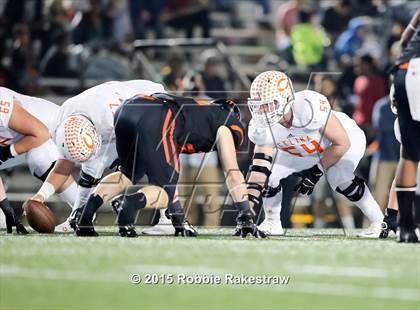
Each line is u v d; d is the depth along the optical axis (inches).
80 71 1418.6
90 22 1558.8
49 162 904.3
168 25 1674.5
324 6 1851.6
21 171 1441.9
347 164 878.4
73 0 1704.0
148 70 1382.9
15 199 1344.7
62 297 528.1
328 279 581.6
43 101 927.0
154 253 687.1
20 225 878.4
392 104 838.5
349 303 512.4
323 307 502.3
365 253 695.7
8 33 1537.9
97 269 615.2
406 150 781.3
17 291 544.1
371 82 1387.8
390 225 860.6
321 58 1681.8
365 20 1689.2
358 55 1492.4
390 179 1273.4
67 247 726.5
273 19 2018.9
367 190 888.3
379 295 532.4
